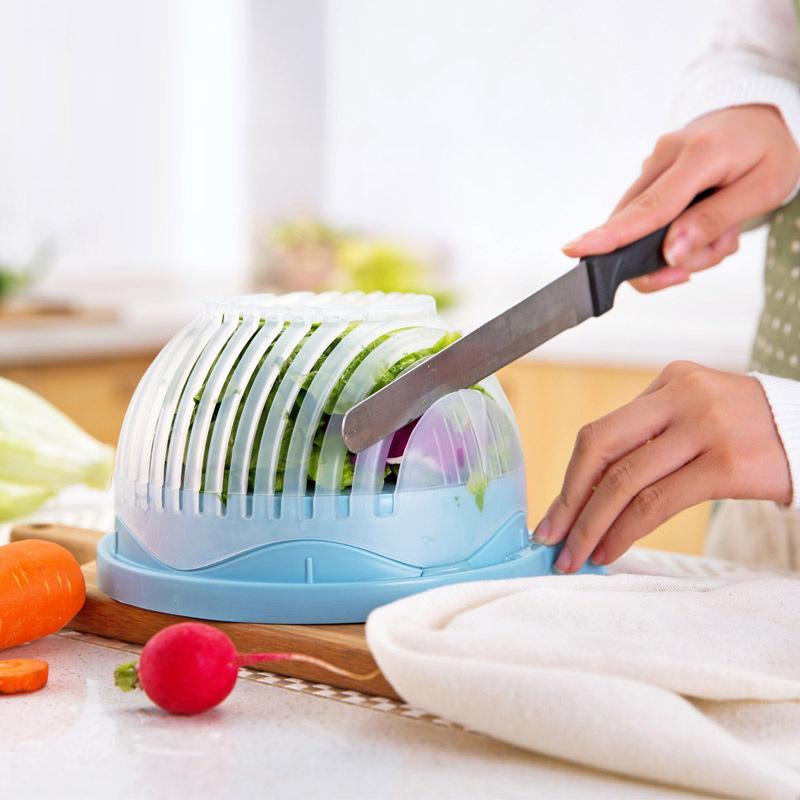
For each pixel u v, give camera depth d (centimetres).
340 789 54
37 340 214
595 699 54
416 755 58
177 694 61
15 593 72
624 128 277
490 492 78
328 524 73
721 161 94
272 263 328
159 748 58
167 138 313
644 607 68
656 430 82
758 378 82
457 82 305
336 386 74
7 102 277
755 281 262
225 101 323
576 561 81
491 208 303
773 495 80
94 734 60
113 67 298
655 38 268
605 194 283
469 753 58
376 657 60
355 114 324
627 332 224
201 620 74
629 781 55
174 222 319
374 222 326
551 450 211
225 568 74
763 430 79
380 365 75
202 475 74
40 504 115
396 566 74
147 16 303
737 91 104
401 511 73
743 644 65
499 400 82
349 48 321
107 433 231
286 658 63
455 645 59
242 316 79
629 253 87
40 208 287
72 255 295
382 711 64
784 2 114
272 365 75
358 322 78
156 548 77
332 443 73
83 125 293
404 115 316
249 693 67
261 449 73
